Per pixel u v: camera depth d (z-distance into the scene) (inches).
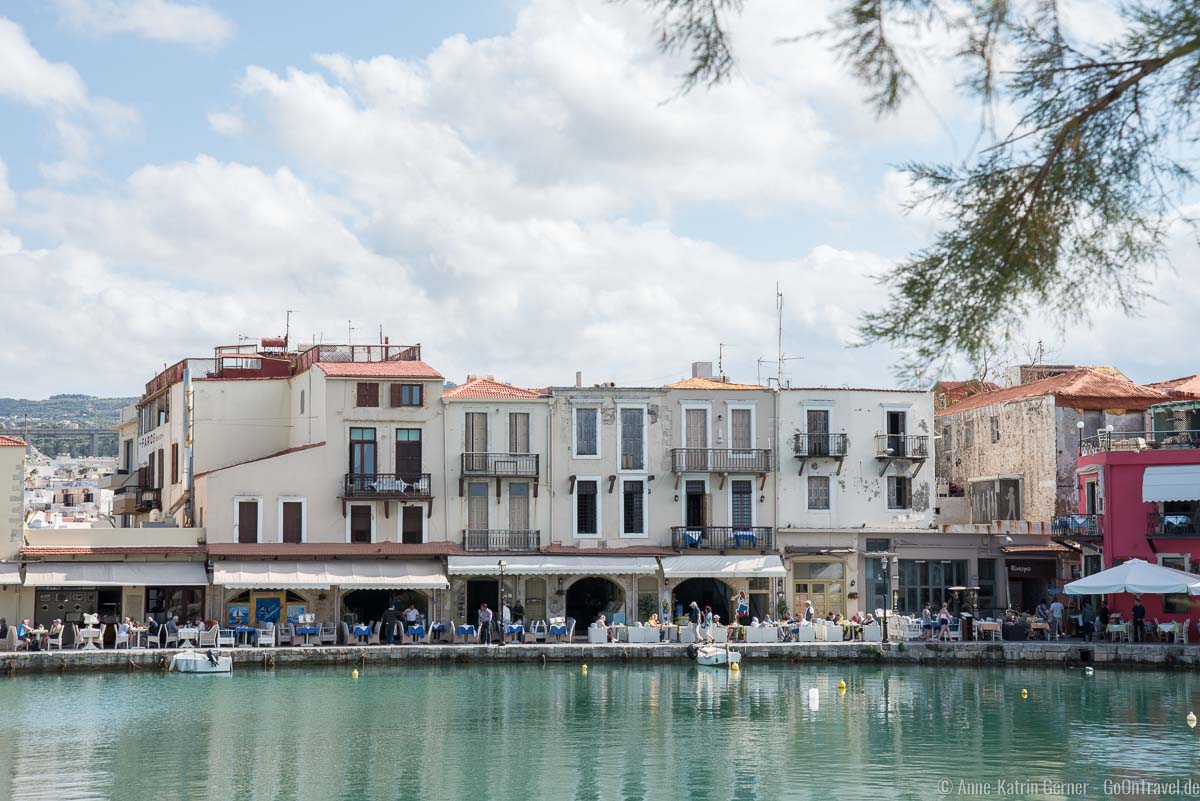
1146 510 2386.8
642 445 2637.8
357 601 2511.1
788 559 2650.1
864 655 2127.2
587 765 1224.8
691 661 2119.8
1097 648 2076.8
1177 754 1259.8
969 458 3024.1
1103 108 335.6
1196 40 317.1
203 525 2482.8
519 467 2568.9
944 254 352.8
